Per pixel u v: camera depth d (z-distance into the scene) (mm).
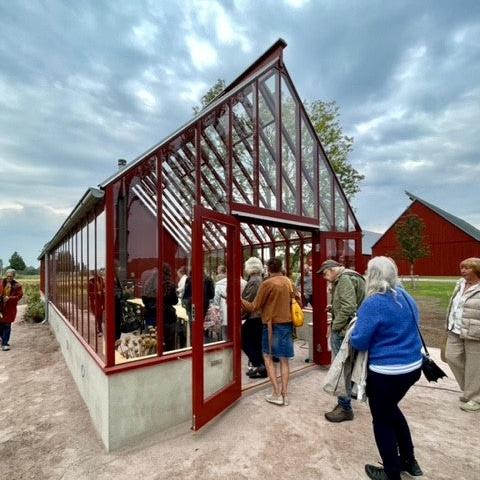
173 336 3943
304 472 2830
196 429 3398
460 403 4199
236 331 4309
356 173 14812
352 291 3756
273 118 5434
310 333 5867
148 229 3865
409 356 2486
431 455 3061
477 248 31922
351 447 3186
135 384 3412
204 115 4297
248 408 4059
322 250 5879
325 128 14234
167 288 3881
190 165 4199
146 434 3473
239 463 2975
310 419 3756
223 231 4441
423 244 23719
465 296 4109
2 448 3559
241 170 4777
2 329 8219
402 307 2561
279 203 5305
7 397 5234
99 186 3453
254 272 5211
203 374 3582
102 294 3705
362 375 2568
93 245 4164
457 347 4273
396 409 2621
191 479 2777
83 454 3244
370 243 43219
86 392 4441
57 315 8867
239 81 5387
